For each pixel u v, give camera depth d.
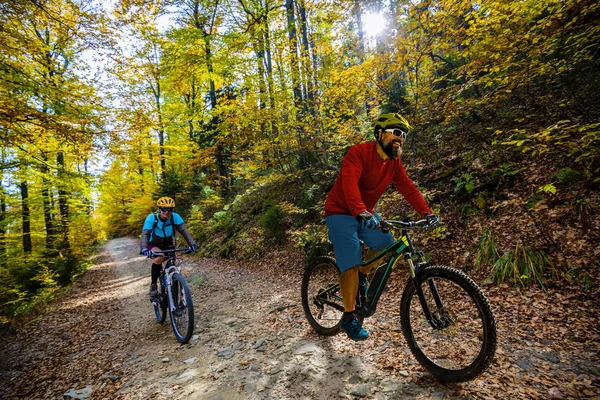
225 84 15.79
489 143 5.89
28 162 7.18
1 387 3.41
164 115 17.06
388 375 2.38
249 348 3.25
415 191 2.60
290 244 7.88
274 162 9.63
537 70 4.83
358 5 9.72
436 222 2.38
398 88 8.45
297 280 5.98
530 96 6.07
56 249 13.09
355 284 2.62
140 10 7.30
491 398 1.97
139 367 3.27
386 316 3.53
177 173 19.88
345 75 6.52
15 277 9.88
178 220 4.41
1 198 11.10
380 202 6.13
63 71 7.40
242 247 9.44
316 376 2.50
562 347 2.47
